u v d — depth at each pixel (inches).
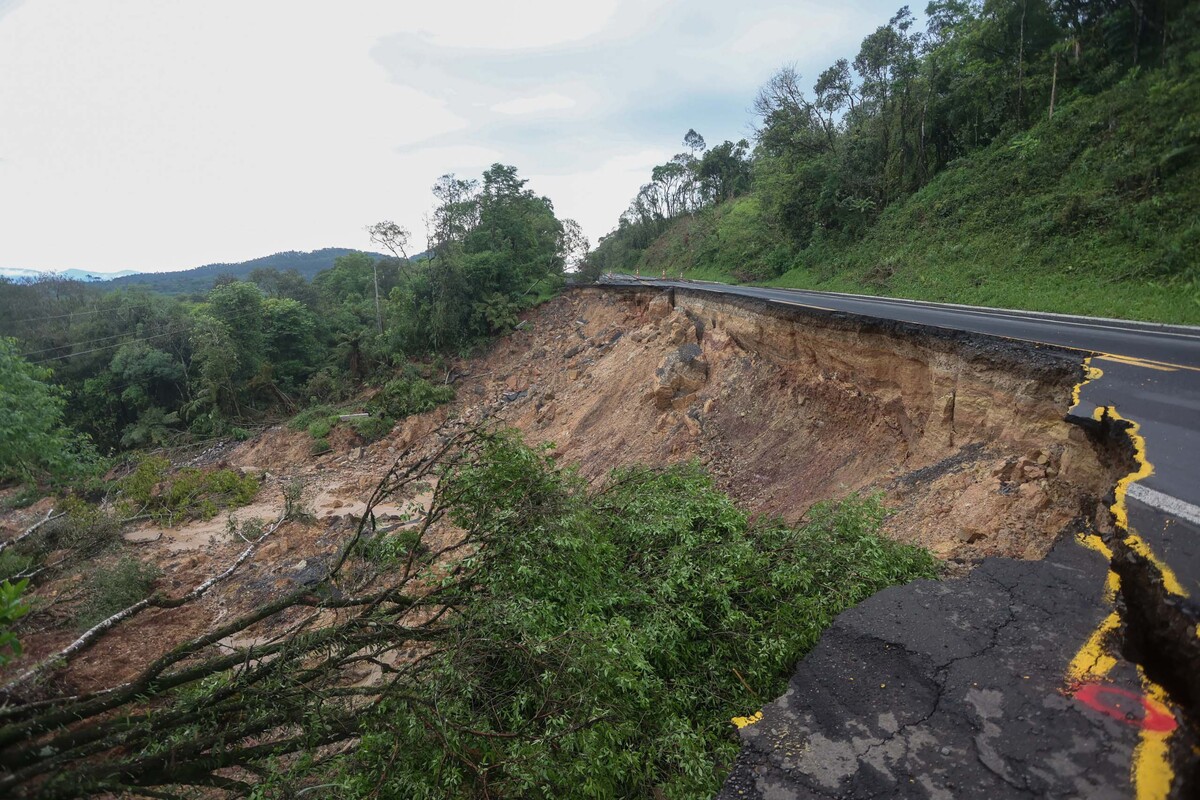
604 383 928.9
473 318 1409.9
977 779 124.7
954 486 326.6
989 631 165.8
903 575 246.5
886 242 1085.1
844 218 1270.9
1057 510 256.2
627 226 3356.3
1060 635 157.6
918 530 313.0
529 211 1674.5
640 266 2719.0
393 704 228.8
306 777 221.9
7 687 213.0
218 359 1317.7
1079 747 124.0
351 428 1144.2
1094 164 720.3
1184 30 658.2
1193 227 536.1
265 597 546.3
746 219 1801.2
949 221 941.2
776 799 132.9
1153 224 590.9
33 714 197.3
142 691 213.3
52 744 185.6
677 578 274.1
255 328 1448.1
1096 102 769.6
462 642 236.1
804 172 1368.1
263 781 210.5
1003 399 330.6
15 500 828.6
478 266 1408.7
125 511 789.9
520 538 273.0
